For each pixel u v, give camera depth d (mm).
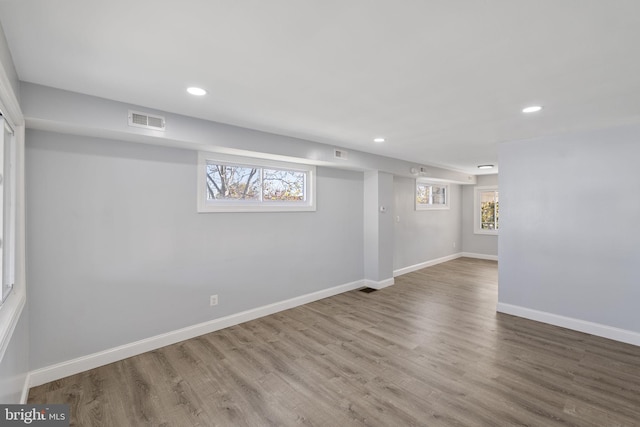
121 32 1544
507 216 3973
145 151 3002
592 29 1495
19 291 2127
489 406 2146
